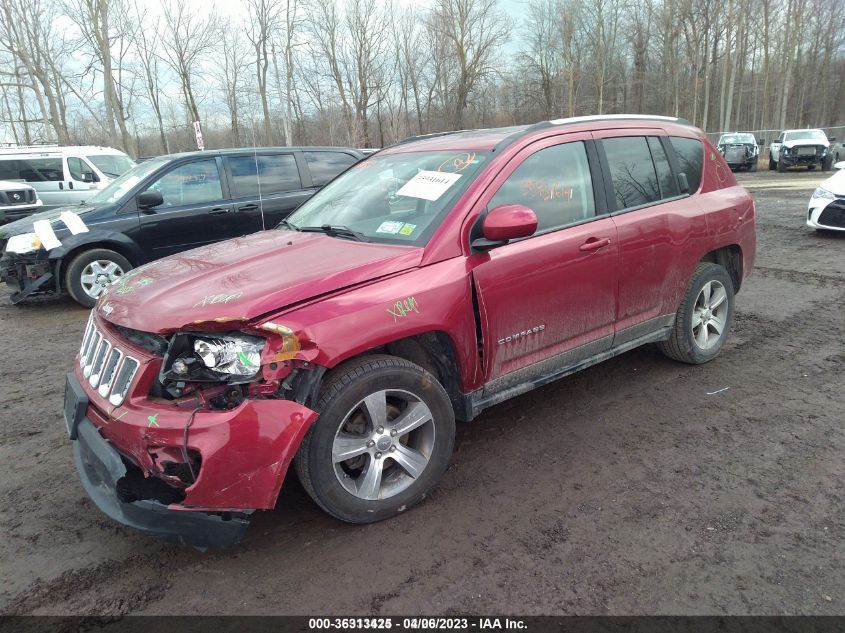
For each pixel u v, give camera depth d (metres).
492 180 3.27
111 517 2.49
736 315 6.04
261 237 3.72
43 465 3.61
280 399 2.49
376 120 41.56
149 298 2.80
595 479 3.23
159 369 2.54
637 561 2.59
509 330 3.26
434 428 2.99
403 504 2.94
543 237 3.39
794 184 19.11
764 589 2.41
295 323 2.51
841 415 3.83
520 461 3.45
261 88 27.58
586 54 45.69
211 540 2.47
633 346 4.10
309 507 3.07
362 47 38.47
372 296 2.74
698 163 4.53
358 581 2.53
